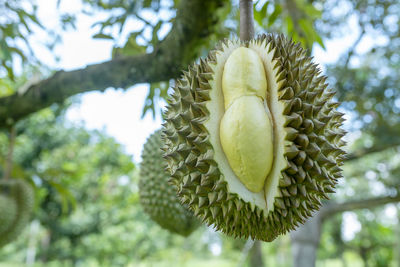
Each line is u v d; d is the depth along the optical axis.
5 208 1.15
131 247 4.33
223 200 0.49
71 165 1.78
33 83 0.98
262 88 0.50
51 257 5.14
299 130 0.49
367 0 1.61
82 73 0.87
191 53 0.81
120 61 0.83
